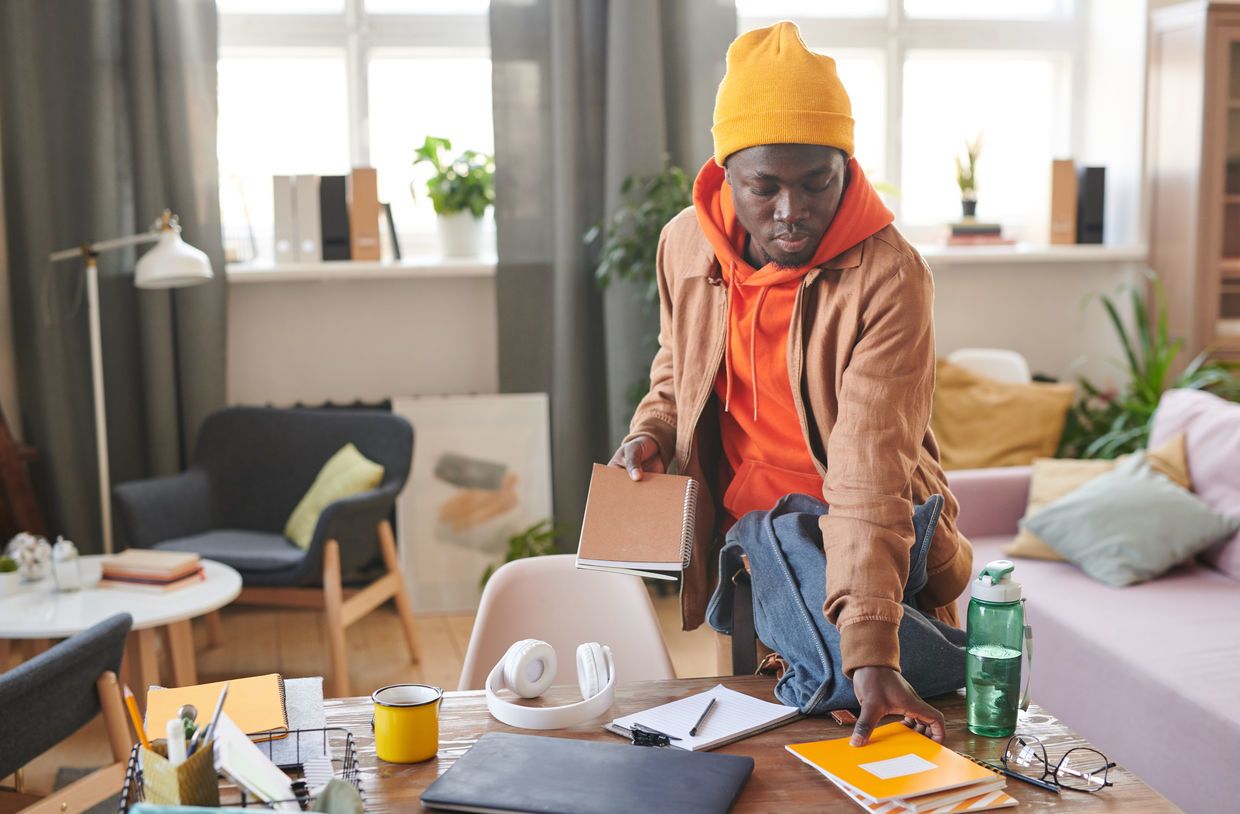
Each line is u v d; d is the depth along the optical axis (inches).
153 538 136.1
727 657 74.2
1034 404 159.3
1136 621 106.2
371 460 140.9
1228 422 125.0
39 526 145.7
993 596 54.1
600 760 50.8
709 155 161.9
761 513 62.1
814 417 63.6
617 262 153.2
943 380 163.8
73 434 152.5
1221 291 165.2
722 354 66.0
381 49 167.9
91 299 138.3
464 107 171.9
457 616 161.5
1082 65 185.0
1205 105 160.7
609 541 59.6
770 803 48.1
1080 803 48.3
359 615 132.4
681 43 160.9
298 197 158.9
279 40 165.2
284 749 52.9
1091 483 127.7
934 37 179.8
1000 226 175.0
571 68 157.2
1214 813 87.6
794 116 54.9
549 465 165.0
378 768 51.9
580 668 60.3
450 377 171.2
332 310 167.3
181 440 156.9
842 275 60.0
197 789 43.4
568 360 161.2
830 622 54.6
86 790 83.5
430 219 175.2
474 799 47.2
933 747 51.8
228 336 163.6
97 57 148.7
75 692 80.9
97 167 150.0
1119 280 180.1
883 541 53.9
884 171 182.1
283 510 144.9
